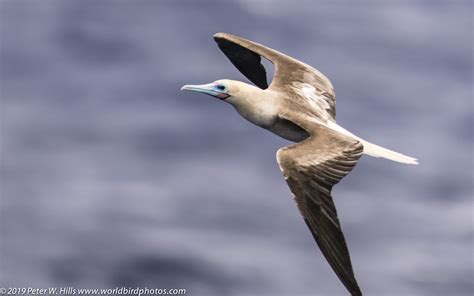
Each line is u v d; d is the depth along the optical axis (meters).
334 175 13.72
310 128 15.33
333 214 13.38
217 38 18.52
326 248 13.04
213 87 16.39
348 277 12.75
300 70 17.30
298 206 13.38
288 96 16.55
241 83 16.44
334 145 14.16
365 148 15.59
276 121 16.23
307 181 13.61
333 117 16.70
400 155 15.53
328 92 17.02
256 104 16.25
